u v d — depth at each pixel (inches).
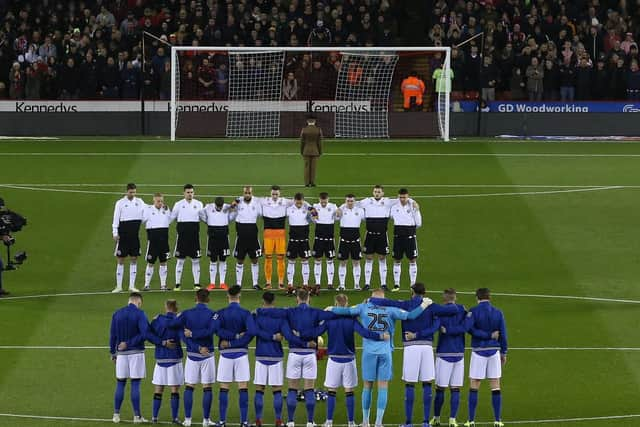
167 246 3376.0
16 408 2517.2
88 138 5334.6
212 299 3289.9
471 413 2449.6
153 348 2913.4
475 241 3821.4
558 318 3139.8
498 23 5482.3
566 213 4111.7
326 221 3368.6
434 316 2444.6
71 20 5511.8
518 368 2790.4
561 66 5433.1
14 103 5388.8
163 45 5442.9
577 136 5447.8
